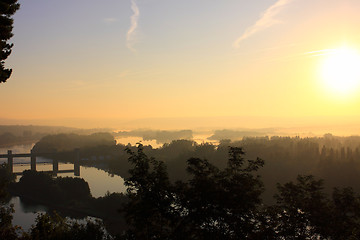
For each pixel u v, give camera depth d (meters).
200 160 31.80
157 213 31.19
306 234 33.56
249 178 31.39
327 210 33.50
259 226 31.67
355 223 33.75
